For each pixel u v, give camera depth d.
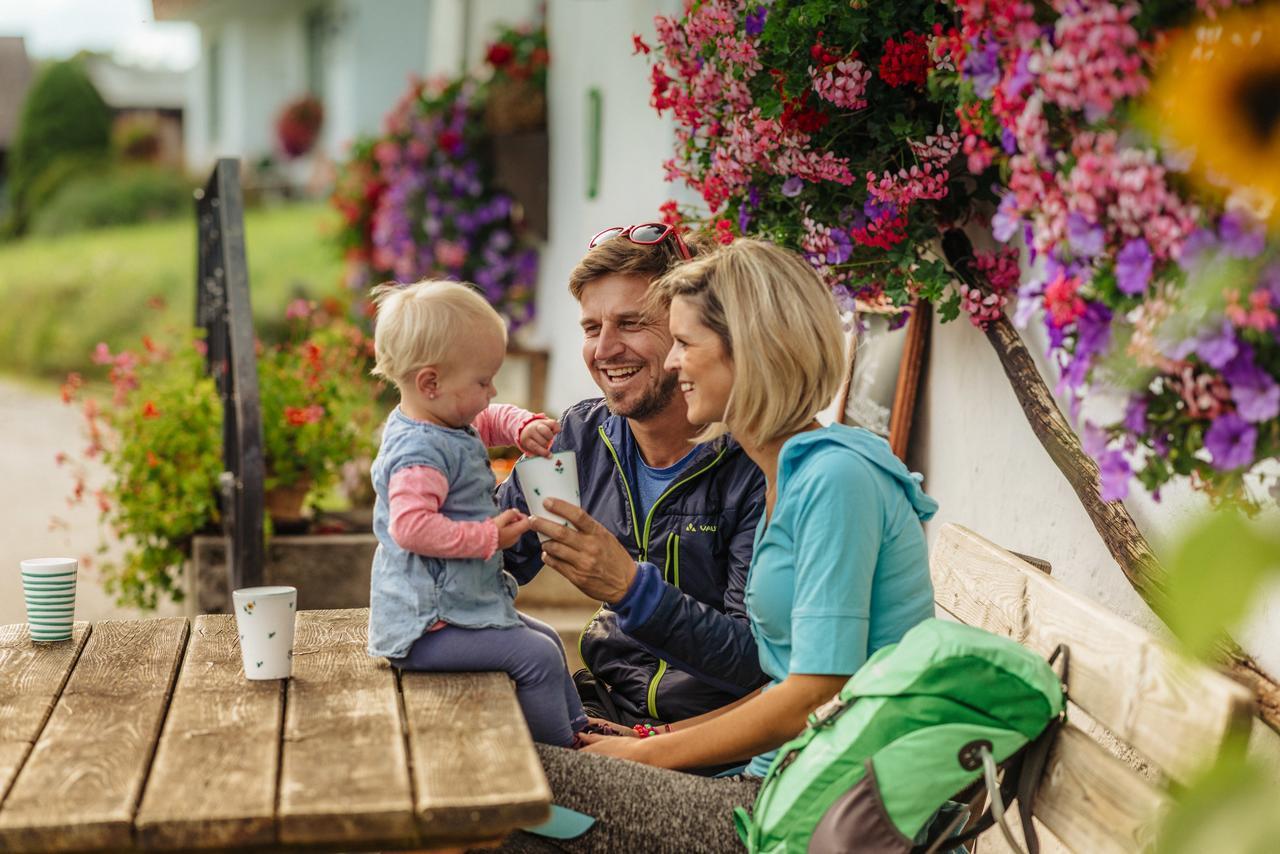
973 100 2.08
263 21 23.88
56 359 17.23
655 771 2.33
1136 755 2.72
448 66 12.48
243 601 2.27
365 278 9.62
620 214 6.12
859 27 3.06
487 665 2.34
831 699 2.23
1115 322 1.85
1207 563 1.12
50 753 1.96
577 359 7.12
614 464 2.90
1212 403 1.73
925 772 1.95
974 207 3.26
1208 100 1.43
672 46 3.44
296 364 5.69
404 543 2.27
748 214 3.41
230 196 4.96
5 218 28.39
